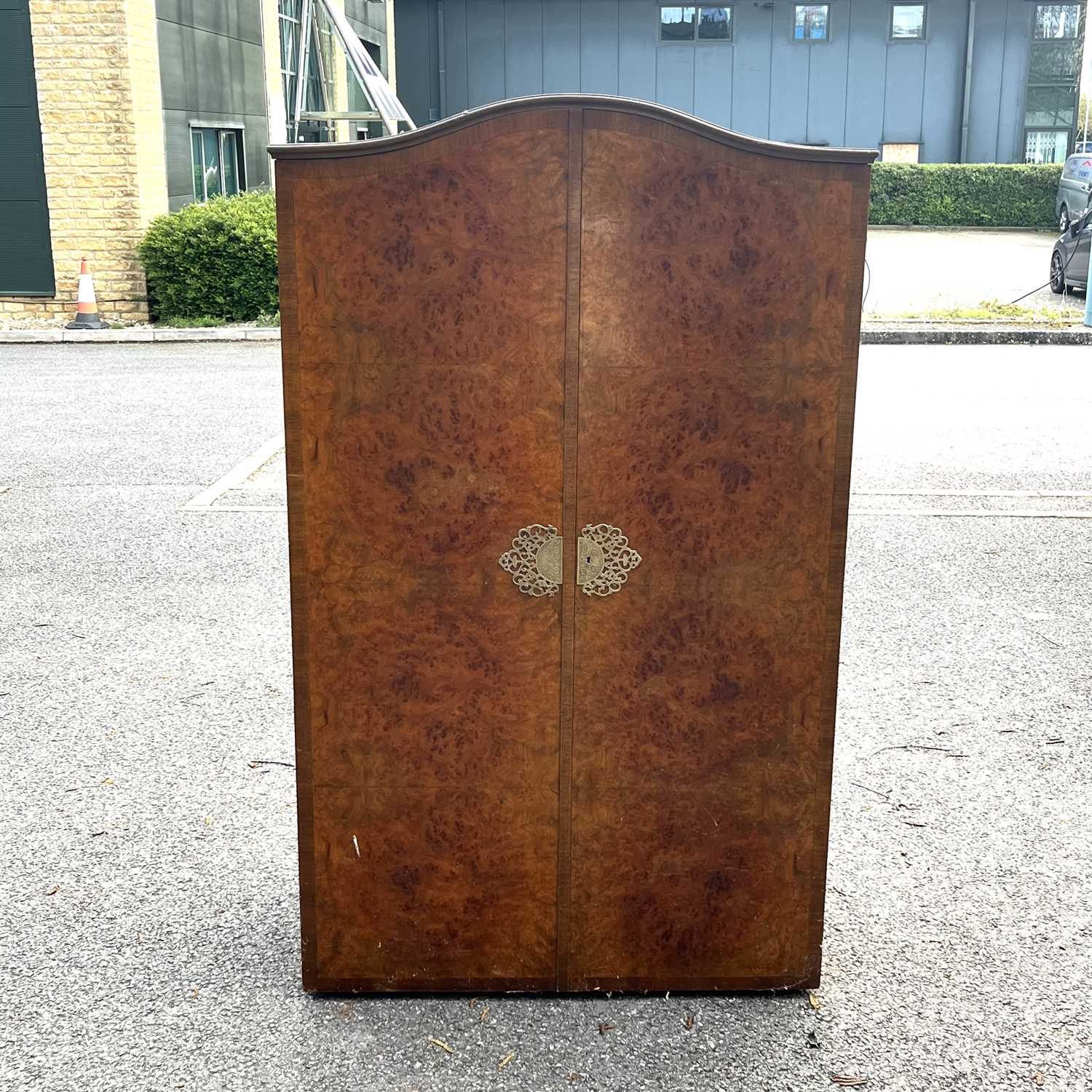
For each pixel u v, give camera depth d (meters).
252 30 18.72
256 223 15.04
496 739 2.95
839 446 2.83
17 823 4.01
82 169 14.85
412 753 2.96
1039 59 29.28
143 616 5.88
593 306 2.73
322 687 2.93
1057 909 3.53
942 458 8.91
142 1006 3.09
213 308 15.20
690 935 3.07
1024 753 4.50
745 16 29.52
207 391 11.38
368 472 2.82
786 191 2.70
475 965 3.08
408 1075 2.84
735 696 2.94
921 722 4.76
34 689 5.07
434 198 2.69
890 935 3.40
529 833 3.00
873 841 3.90
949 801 4.16
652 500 2.84
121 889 3.62
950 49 29.41
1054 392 11.37
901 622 5.82
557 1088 2.80
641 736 2.96
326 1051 2.92
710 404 2.79
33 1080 2.82
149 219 15.18
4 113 14.76
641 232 2.70
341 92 23.89
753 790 2.99
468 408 2.79
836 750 4.54
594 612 2.89
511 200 2.69
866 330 14.65
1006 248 24.28
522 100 2.63
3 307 15.27
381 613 2.89
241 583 6.33
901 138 29.84
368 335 2.75
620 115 2.65
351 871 3.03
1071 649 5.48
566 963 3.08
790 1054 2.91
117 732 4.68
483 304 2.73
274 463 8.72
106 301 15.23
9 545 6.95
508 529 2.85
